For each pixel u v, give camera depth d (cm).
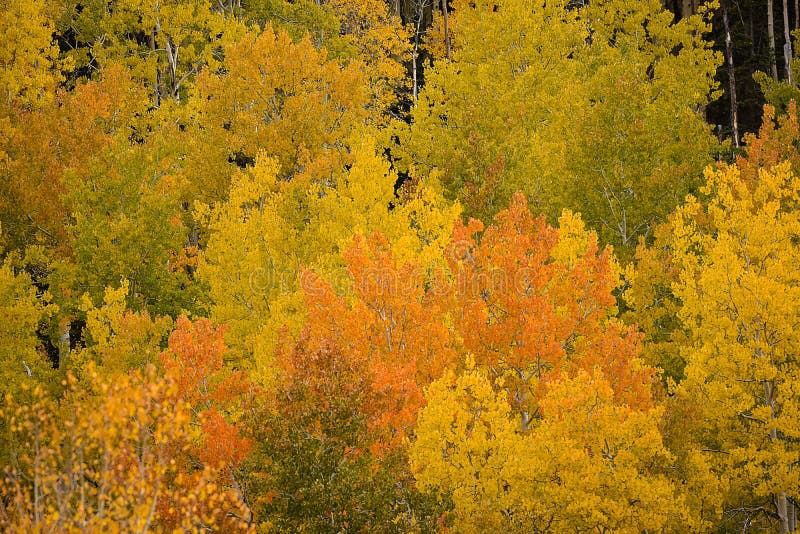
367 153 2383
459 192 2786
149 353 2094
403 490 1469
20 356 2188
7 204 2628
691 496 1681
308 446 1362
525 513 1505
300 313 2136
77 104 2984
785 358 1791
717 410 1772
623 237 2670
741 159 2706
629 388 1800
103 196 2620
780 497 1783
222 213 2455
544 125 3247
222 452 1583
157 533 1092
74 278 2514
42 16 3316
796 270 1798
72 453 945
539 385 1833
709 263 1967
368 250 1989
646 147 2686
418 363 1816
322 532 1304
